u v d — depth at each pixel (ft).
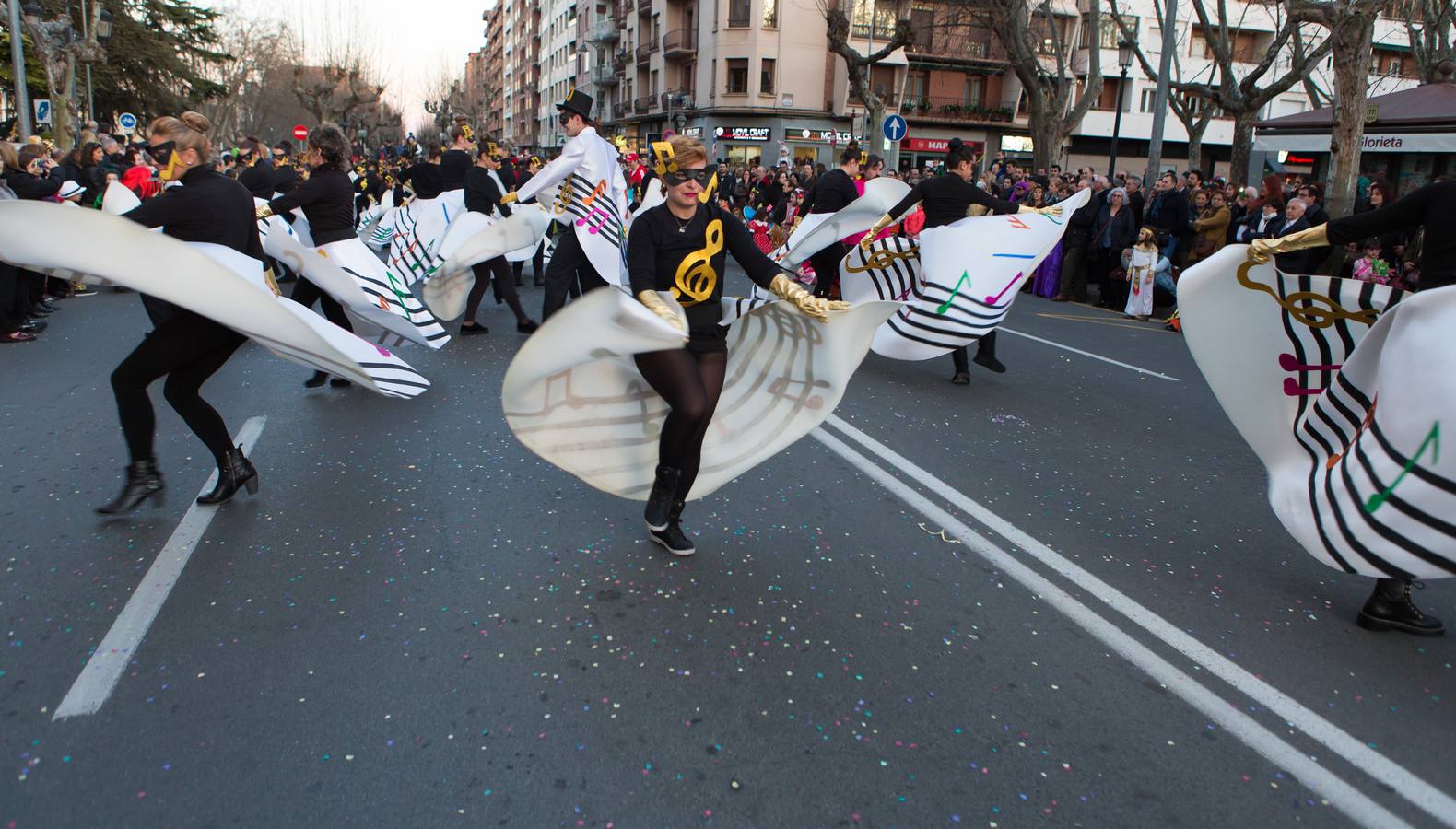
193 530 13.93
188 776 8.48
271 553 13.19
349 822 7.97
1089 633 11.66
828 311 12.07
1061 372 28.02
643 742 9.17
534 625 11.37
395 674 10.21
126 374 13.83
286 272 42.96
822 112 150.61
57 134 81.10
